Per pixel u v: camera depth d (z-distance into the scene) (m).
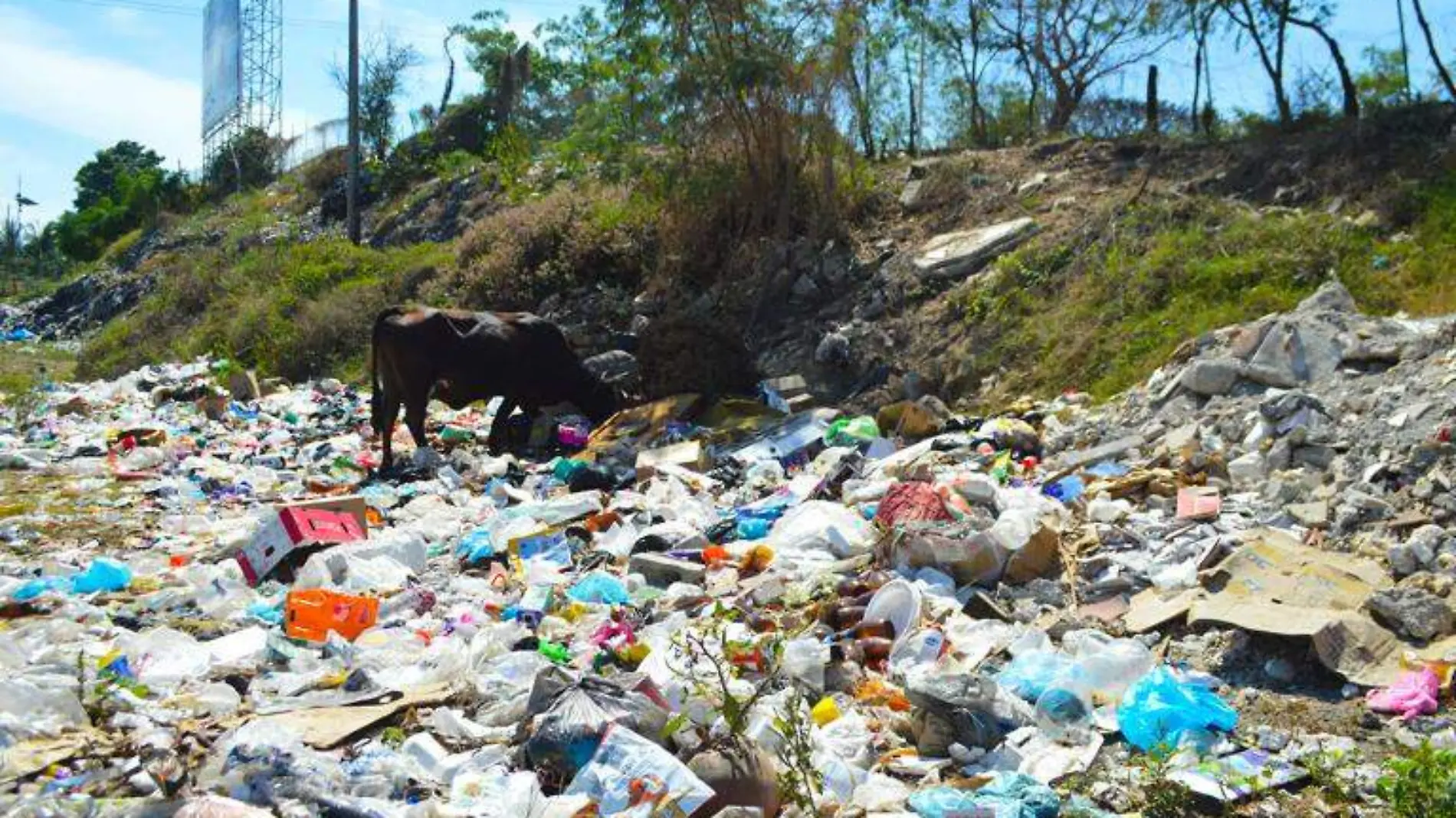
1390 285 11.20
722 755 4.43
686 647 5.36
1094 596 6.86
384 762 4.70
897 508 8.02
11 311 40.41
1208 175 14.57
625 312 17.53
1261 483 8.10
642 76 17.58
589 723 4.62
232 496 11.12
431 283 21.23
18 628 6.57
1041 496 8.33
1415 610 5.81
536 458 12.65
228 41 47.75
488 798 4.36
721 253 17.58
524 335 12.78
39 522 9.95
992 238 15.06
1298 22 15.86
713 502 9.73
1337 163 13.41
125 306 35.81
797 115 16.89
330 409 16.14
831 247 16.67
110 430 14.34
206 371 18.75
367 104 35.50
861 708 5.45
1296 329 9.46
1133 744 5.07
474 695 5.54
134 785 4.47
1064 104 21.98
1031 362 12.86
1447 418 7.65
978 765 4.94
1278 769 4.77
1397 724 5.07
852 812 4.49
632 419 12.71
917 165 17.91
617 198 20.19
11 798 4.26
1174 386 9.98
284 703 5.47
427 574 8.17
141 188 50.16
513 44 34.25
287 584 8.03
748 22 16.81
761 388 13.45
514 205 25.20
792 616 6.55
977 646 6.12
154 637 6.33
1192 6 17.83
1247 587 6.32
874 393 13.49
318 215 33.72
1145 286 12.58
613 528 8.79
